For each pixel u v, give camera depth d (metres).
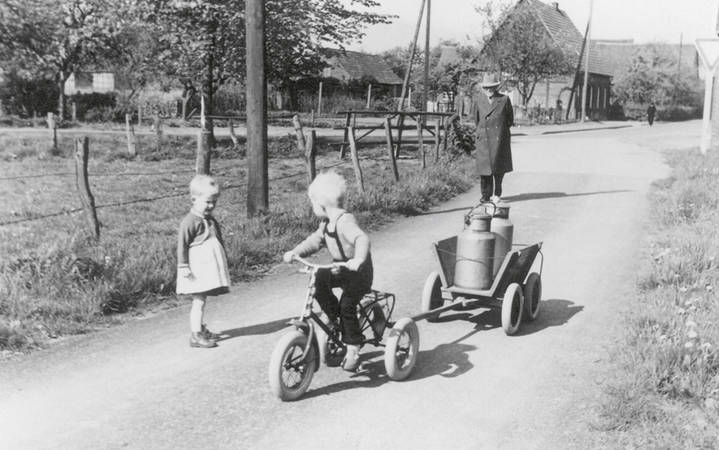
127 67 38.44
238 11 20.64
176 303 7.29
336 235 4.94
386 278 8.30
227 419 4.66
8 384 5.16
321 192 4.96
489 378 5.37
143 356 5.77
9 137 24.97
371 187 13.30
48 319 6.44
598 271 8.45
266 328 6.49
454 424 4.62
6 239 9.40
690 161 17.97
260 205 10.63
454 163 18.06
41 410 4.75
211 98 23.94
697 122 65.38
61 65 34.78
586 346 6.02
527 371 5.50
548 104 57.84
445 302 7.21
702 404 4.76
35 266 7.30
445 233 10.95
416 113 17.25
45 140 24.03
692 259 8.01
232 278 8.18
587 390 5.11
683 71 74.06
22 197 14.02
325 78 64.62
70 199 13.89
